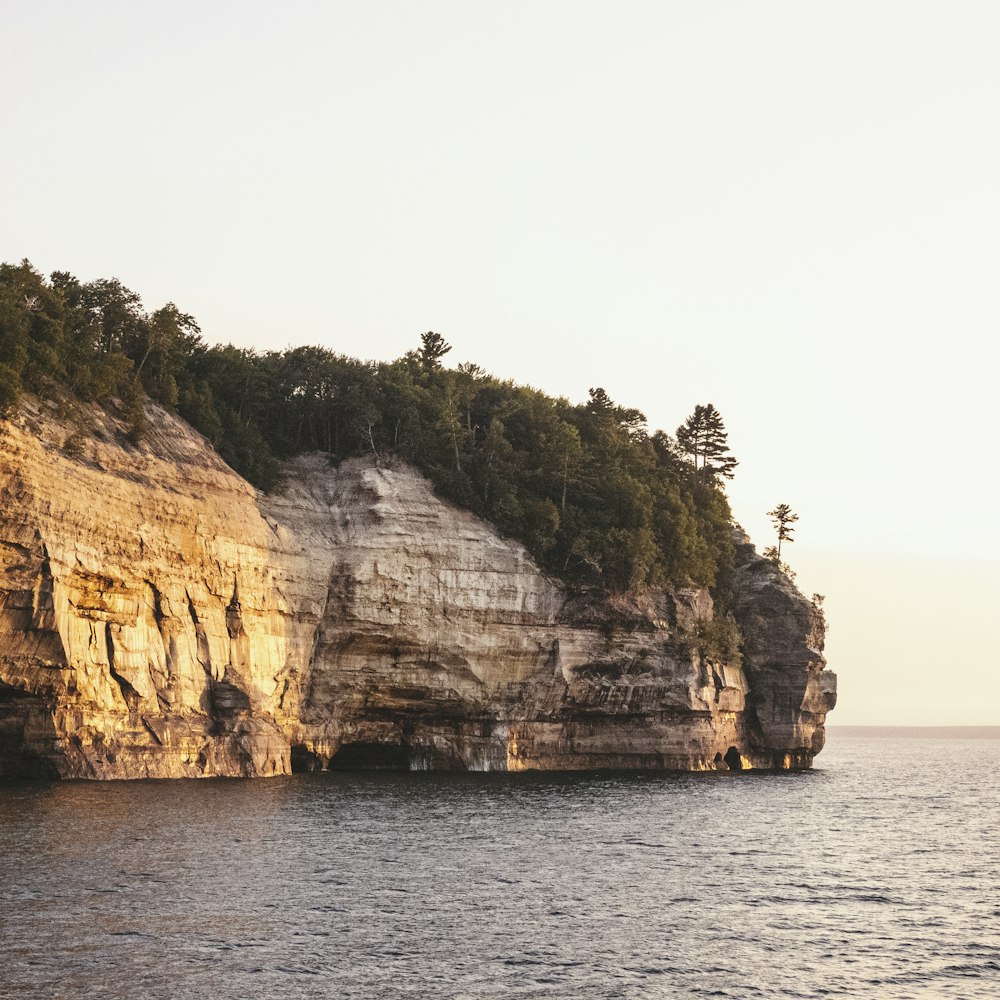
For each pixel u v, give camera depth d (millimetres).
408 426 127125
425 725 118750
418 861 60438
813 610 155875
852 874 64125
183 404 114625
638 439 163000
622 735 129875
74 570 80938
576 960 43375
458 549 118125
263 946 42812
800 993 40969
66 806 69375
